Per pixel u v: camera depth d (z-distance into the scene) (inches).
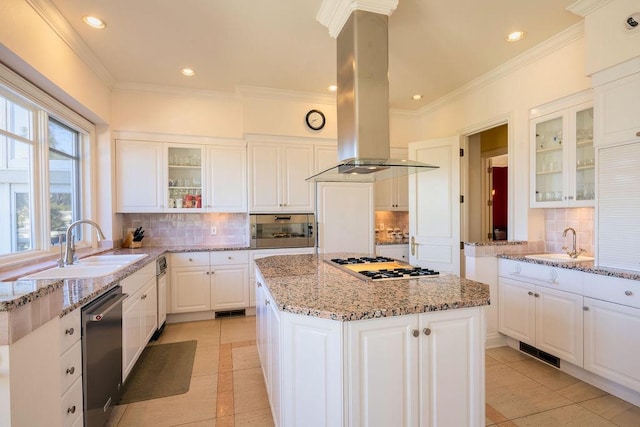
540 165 120.4
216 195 158.1
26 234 97.6
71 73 105.3
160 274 128.2
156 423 77.3
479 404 60.0
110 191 141.7
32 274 83.0
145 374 100.5
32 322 41.4
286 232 163.2
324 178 112.0
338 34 92.4
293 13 94.7
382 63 84.6
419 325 56.1
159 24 99.8
